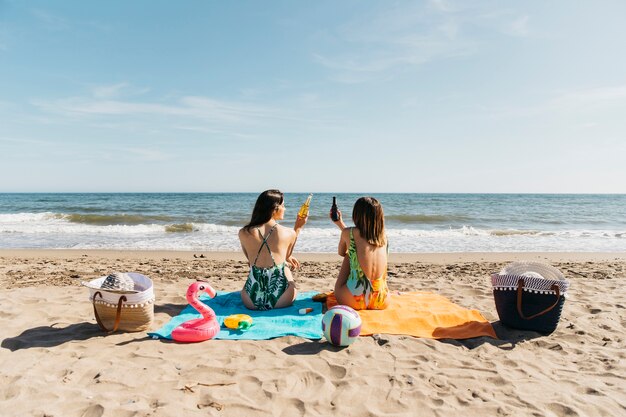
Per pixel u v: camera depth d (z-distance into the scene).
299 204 40.75
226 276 7.84
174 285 6.56
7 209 32.28
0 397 2.85
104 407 2.71
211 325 4.06
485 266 9.50
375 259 4.79
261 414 2.74
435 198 64.88
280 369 3.38
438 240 15.59
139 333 4.21
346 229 4.86
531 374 3.46
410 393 3.06
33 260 9.51
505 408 2.88
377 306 4.85
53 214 23.25
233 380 3.19
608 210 35.78
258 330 4.24
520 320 4.45
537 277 4.56
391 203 46.16
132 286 4.34
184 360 3.54
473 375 3.40
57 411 2.69
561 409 2.89
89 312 4.92
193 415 2.68
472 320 4.67
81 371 3.27
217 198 57.03
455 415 2.79
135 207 35.22
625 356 3.86
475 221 24.56
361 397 3.00
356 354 3.75
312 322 4.46
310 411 2.80
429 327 4.45
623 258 11.55
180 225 18.17
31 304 5.24
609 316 5.09
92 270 8.22
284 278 4.97
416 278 7.73
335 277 7.81
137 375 3.22
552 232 18.31
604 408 2.90
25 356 3.57
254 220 5.01
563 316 5.10
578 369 3.59
